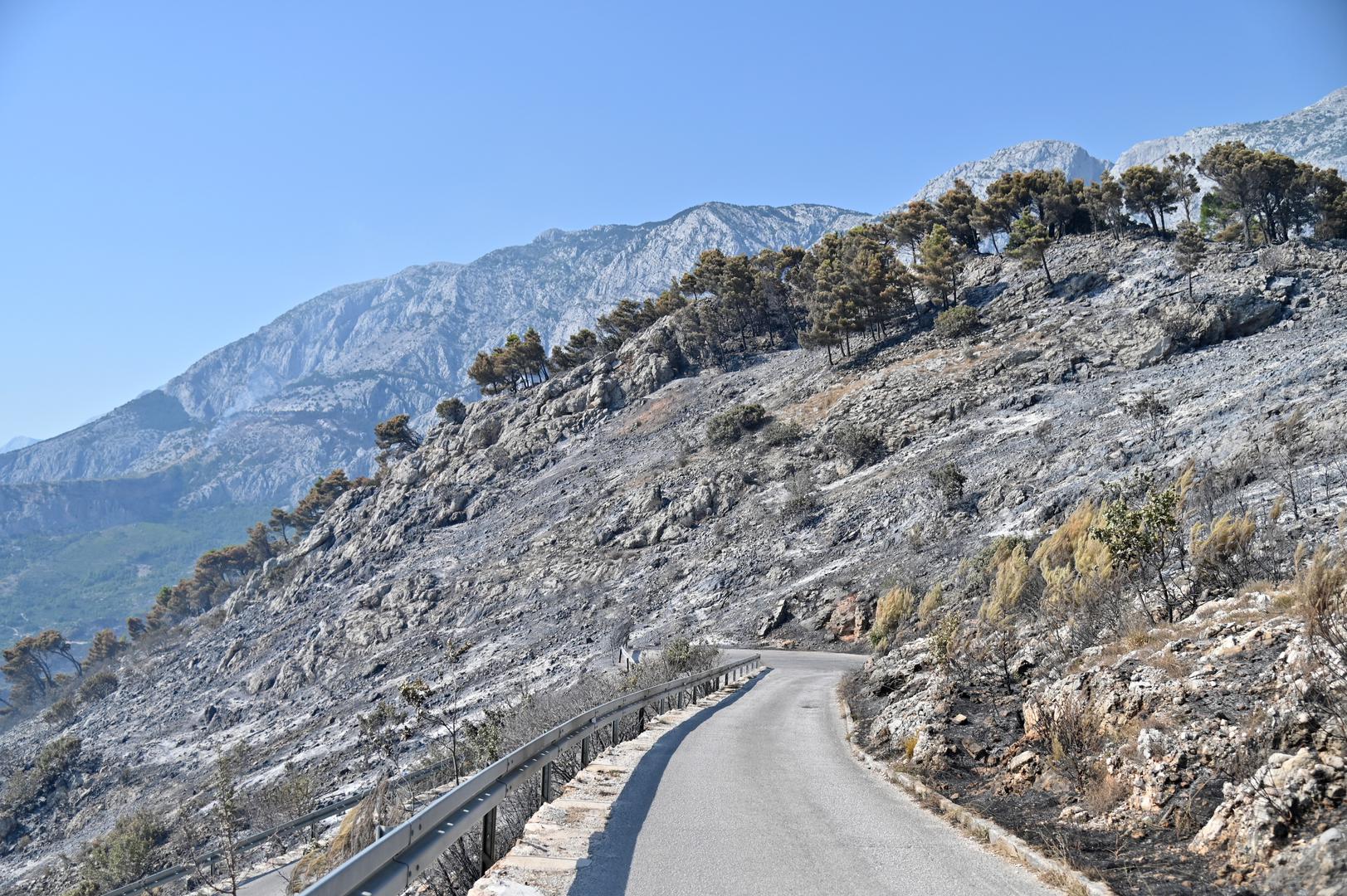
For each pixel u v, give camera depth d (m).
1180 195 87.69
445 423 125.81
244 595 129.62
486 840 7.65
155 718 86.88
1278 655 8.58
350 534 118.50
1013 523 41.19
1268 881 5.81
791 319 107.38
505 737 15.90
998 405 62.09
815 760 13.48
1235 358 53.12
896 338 85.94
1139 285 70.69
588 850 7.93
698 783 11.33
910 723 13.75
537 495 91.00
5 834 66.62
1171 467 35.66
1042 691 11.64
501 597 69.12
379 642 74.38
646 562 63.25
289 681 77.38
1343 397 31.39
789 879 7.07
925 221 106.44
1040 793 9.38
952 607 30.08
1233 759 7.46
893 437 64.38
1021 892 6.68
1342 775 6.18
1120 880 6.46
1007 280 85.88
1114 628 13.02
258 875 16.48
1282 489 23.50
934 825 9.00
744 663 30.55
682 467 76.56
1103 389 57.53
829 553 51.09
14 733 117.19
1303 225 93.19
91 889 24.84
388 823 9.23
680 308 123.44
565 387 112.75
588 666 43.75
